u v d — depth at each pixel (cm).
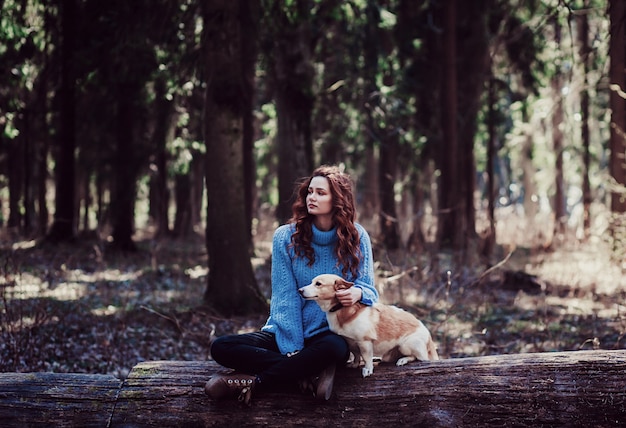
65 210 1788
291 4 1017
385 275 959
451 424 351
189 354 736
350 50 1734
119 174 1762
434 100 2011
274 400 362
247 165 1622
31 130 2078
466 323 864
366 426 355
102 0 1247
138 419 363
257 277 1280
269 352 359
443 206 1828
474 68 1958
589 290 1085
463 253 1415
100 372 645
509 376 358
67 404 369
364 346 359
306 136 1491
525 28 1691
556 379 353
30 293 963
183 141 1672
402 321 375
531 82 1922
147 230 3152
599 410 344
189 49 1070
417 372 365
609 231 1304
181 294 1055
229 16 940
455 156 1823
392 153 1905
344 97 1825
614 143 1483
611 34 1091
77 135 1975
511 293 1112
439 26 1992
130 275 1299
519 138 2453
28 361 629
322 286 351
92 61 1249
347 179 385
